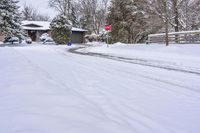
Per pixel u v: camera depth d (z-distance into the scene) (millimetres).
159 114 5566
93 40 74125
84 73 10547
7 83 7586
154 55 21109
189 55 19859
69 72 10539
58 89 7062
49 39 56281
